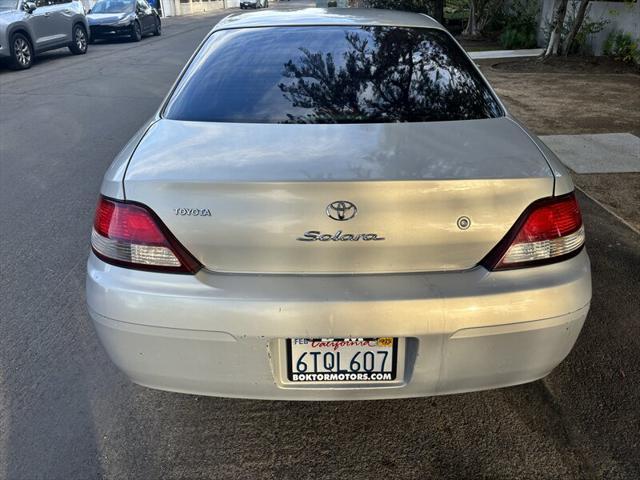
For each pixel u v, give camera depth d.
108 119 7.89
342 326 1.85
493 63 12.23
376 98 2.44
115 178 2.03
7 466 2.18
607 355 2.79
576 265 2.02
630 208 4.50
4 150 6.48
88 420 2.42
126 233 1.95
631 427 2.35
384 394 1.98
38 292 3.44
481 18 16.89
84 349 2.90
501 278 1.91
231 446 2.29
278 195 1.85
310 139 2.13
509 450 2.25
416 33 2.90
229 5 52.44
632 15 11.16
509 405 2.49
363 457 2.23
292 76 2.57
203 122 2.35
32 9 13.18
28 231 4.31
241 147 2.09
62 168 5.82
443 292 1.86
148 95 9.63
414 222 1.87
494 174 1.92
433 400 2.53
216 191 1.88
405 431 2.36
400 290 1.86
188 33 22.19
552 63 11.65
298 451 2.26
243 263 1.91
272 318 1.85
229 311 1.85
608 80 10.02
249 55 2.73
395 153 2.02
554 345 1.99
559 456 2.21
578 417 2.41
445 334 1.88
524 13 15.69
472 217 1.89
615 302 3.22
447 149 2.08
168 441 2.32
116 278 1.96
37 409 2.48
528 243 1.93
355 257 1.88
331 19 3.02
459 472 2.16
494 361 1.96
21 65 12.81
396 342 1.92
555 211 1.97
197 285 1.89
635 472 2.14
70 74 12.12
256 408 2.50
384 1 14.77
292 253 1.88
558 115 7.58
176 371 1.97
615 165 5.51
